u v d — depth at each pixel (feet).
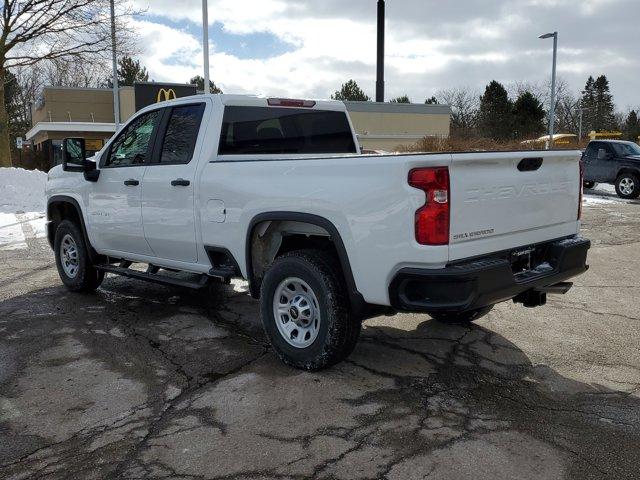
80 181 20.49
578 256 14.51
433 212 11.34
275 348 14.33
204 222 15.88
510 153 12.67
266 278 14.28
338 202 12.56
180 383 13.41
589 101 305.94
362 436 10.89
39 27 61.36
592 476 9.60
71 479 9.66
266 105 17.34
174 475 9.72
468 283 11.49
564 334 16.71
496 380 13.47
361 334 16.69
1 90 63.10
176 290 22.03
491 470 9.76
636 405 12.19
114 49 66.44
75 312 19.15
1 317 18.63
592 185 63.16
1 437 11.07
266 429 11.19
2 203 46.24
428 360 14.67
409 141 138.51
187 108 17.01
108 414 11.94
